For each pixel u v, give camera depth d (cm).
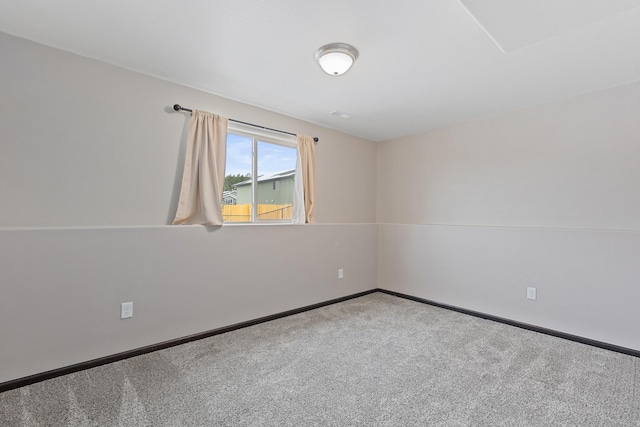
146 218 266
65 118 229
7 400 181
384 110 348
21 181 213
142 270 245
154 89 270
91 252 223
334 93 304
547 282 298
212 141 294
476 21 175
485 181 363
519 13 167
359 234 429
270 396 188
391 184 465
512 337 284
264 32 204
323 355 243
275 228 334
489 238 340
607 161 280
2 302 192
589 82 271
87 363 219
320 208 405
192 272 272
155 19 192
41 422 161
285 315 340
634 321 251
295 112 357
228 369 220
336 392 193
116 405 177
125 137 256
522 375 214
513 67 247
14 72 211
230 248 297
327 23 194
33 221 217
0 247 191
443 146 405
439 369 222
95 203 241
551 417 170
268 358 238
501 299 329
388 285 444
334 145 423
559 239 292
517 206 337
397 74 261
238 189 334
